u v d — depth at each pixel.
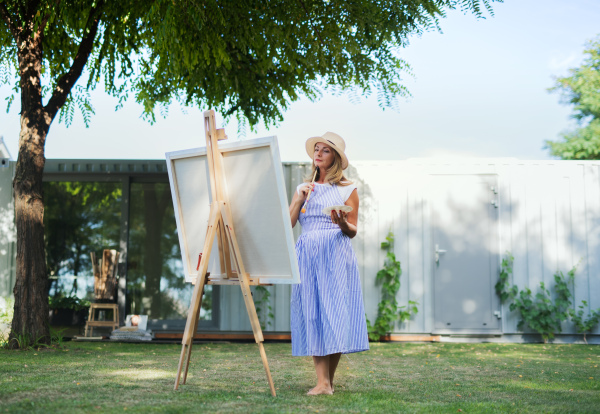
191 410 2.40
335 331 2.94
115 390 2.91
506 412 2.60
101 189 7.44
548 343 6.98
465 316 7.14
